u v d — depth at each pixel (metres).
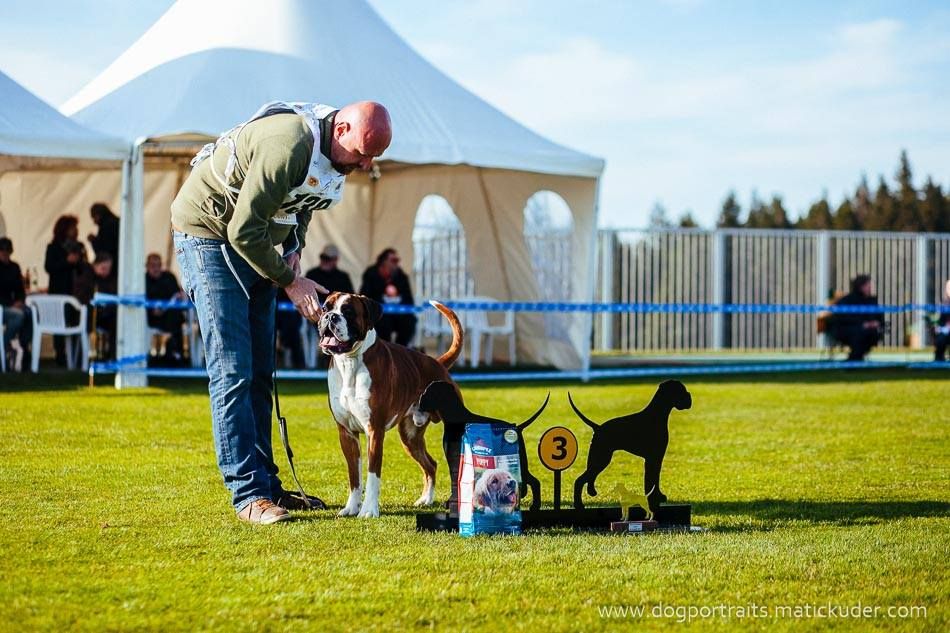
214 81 12.97
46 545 4.68
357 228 18.30
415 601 3.86
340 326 5.32
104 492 6.02
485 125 14.15
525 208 16.11
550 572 4.26
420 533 5.04
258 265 5.27
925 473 7.04
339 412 5.56
